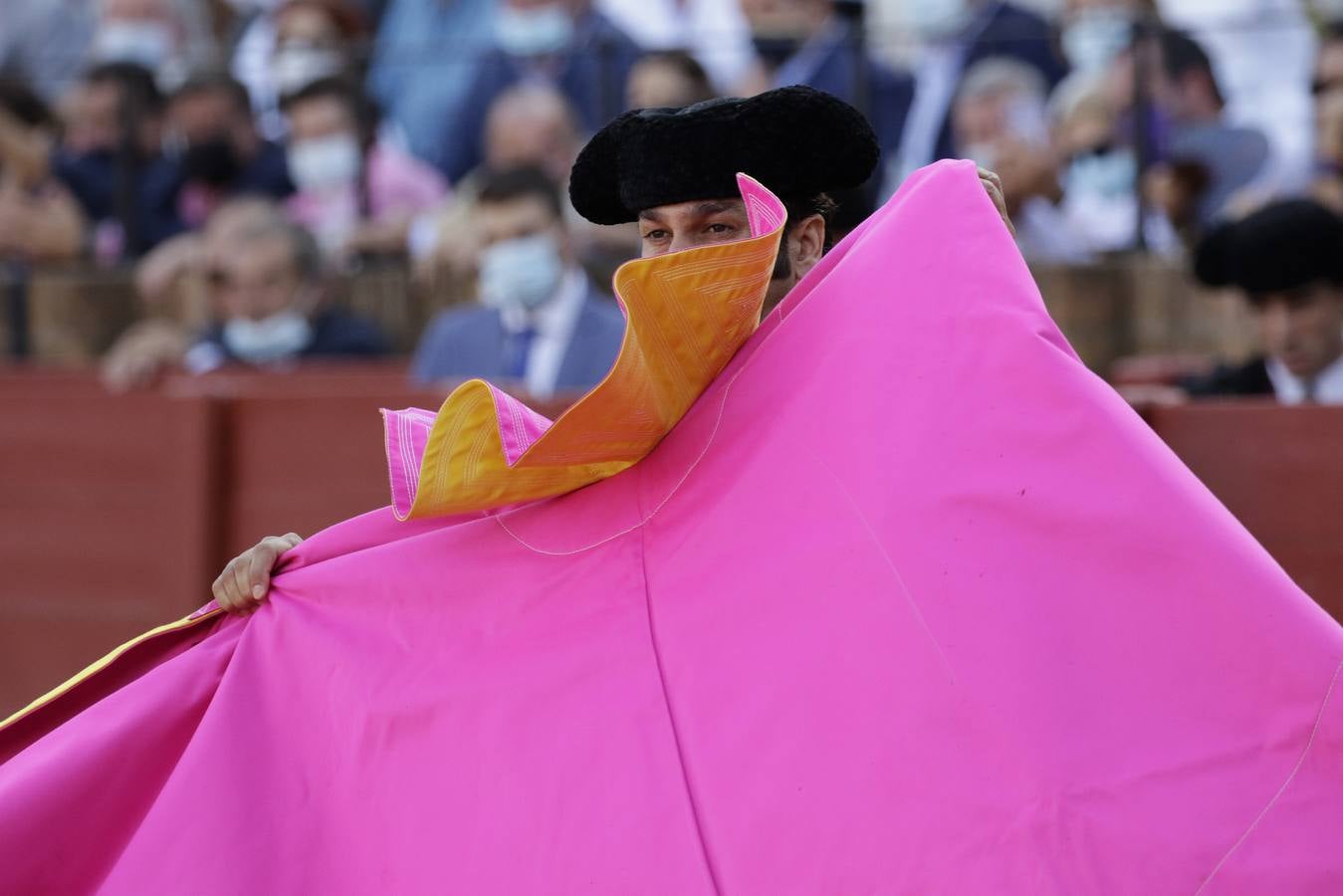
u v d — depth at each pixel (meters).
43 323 28.25
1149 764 6.30
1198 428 15.73
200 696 7.78
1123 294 23.34
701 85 24.23
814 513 6.94
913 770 6.46
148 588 21.14
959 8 25.11
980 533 6.69
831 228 8.45
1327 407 15.27
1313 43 22.92
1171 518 6.55
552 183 20.36
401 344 25.75
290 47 27.19
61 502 21.59
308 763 7.49
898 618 6.64
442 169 26.92
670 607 7.11
